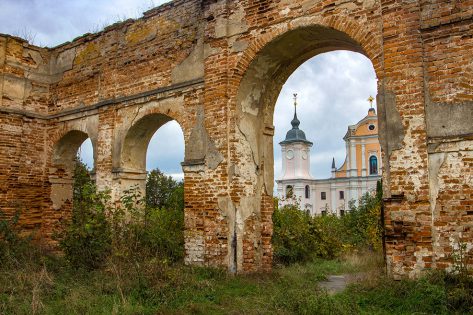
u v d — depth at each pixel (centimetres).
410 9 799
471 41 750
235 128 1027
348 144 5675
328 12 908
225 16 1054
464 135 741
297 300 695
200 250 1032
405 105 789
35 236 1325
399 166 785
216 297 787
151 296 757
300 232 1494
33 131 1466
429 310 667
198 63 1105
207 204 1033
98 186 1294
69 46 1460
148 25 1240
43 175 1478
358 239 2022
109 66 1322
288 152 6069
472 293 674
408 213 770
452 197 742
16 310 673
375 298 733
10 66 1431
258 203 1076
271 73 1081
